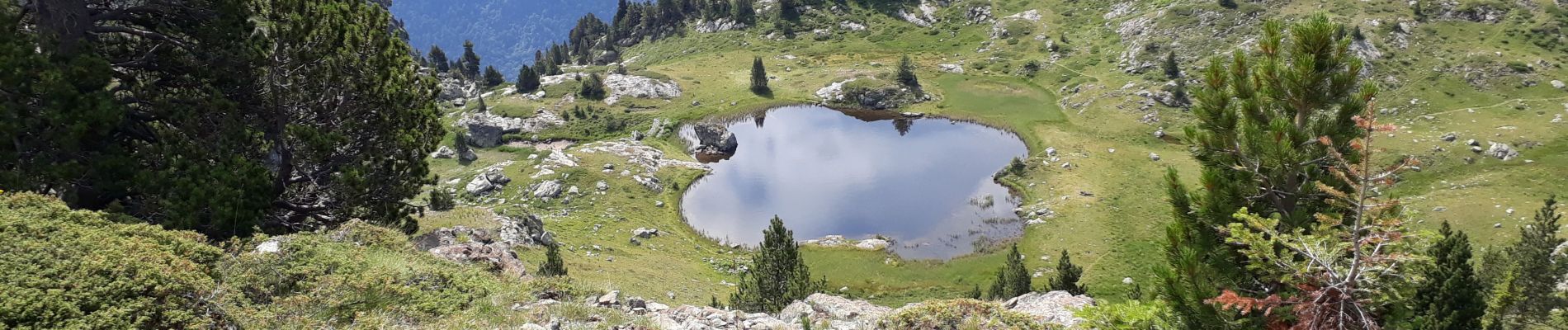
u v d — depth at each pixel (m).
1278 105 14.06
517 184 84.06
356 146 27.19
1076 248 61.59
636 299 17.20
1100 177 79.06
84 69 21.23
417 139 28.69
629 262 55.38
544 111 118.19
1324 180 13.09
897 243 67.62
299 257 16.44
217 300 12.98
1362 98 13.02
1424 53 101.50
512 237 47.72
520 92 130.00
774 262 37.34
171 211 20.73
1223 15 122.00
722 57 157.62
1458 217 61.44
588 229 68.69
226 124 23.56
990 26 153.75
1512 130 77.62
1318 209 13.44
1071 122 101.12
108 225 15.67
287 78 25.00
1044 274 57.44
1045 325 14.55
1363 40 103.94
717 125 108.19
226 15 24.23
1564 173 66.81
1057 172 81.94
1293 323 11.15
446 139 108.88
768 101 124.56
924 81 130.00
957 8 165.38
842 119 117.81
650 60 177.50
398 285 15.62
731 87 133.00
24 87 20.39
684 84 133.75
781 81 135.50
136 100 24.08
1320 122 13.38
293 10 24.66
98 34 23.98
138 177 21.53
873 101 121.94
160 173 21.73
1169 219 65.81
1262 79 13.94
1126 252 59.84
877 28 165.50
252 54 24.22
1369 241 9.41
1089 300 16.75
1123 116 99.06
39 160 20.67
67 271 12.29
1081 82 115.00
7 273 11.80
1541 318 40.56
